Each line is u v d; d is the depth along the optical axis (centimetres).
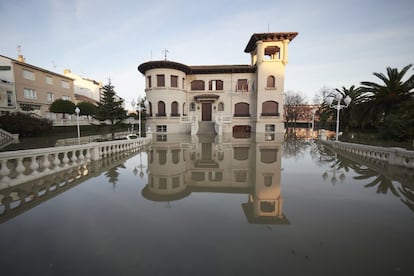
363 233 321
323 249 280
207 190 532
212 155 1039
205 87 2697
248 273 235
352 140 1625
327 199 464
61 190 515
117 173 694
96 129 2669
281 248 283
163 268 244
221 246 287
